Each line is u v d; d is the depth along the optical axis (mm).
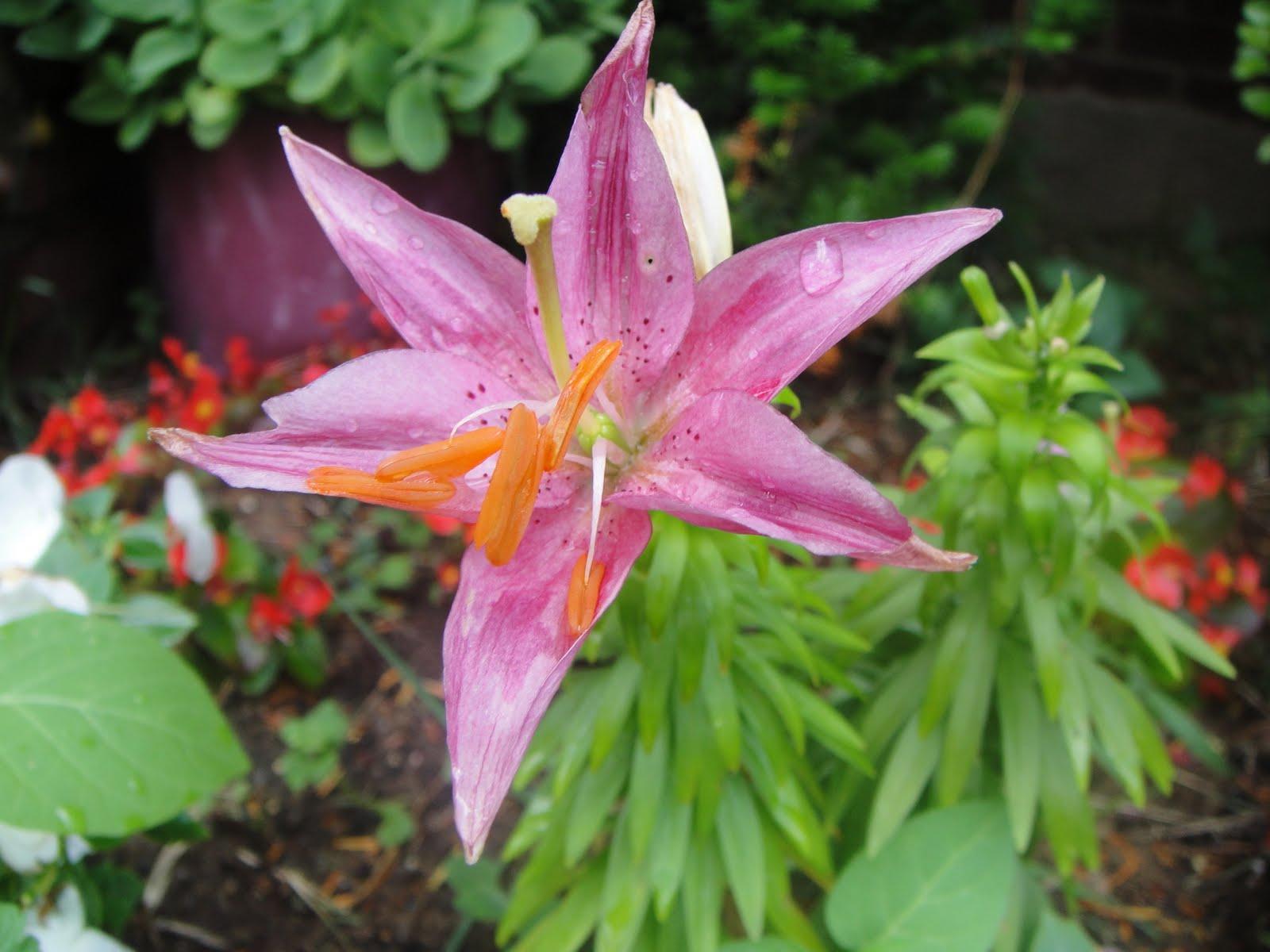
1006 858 267
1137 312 661
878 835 275
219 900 383
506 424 207
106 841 262
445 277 210
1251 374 701
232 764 236
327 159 204
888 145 593
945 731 289
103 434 499
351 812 415
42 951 257
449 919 385
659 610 217
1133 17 813
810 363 182
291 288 588
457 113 553
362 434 198
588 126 192
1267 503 601
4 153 580
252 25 522
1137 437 487
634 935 261
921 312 606
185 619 301
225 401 533
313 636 445
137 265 675
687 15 615
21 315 607
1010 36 618
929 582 277
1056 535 253
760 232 593
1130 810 449
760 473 180
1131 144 840
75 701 226
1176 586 436
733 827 265
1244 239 850
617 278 204
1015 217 695
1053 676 259
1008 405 259
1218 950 401
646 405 207
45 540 285
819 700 265
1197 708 486
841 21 597
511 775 175
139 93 565
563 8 590
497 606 189
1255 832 440
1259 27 473
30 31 547
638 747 263
